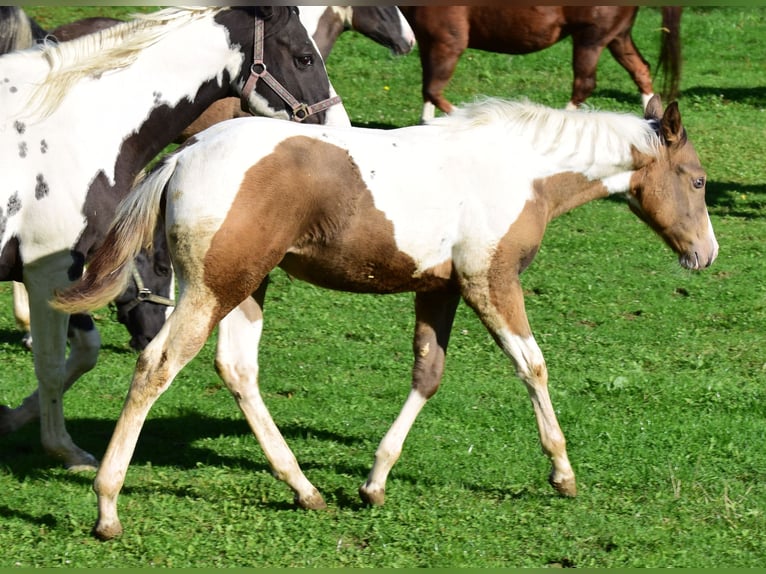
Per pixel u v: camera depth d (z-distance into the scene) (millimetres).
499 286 6344
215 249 5707
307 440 7766
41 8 20703
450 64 15945
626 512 6660
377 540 6180
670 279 11828
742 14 24172
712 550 6195
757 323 10688
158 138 7105
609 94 18938
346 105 17797
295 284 11461
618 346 10039
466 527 6379
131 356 9617
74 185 6598
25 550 5895
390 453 6551
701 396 8781
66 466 7066
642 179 6973
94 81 6789
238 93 7441
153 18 7105
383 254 6141
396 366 9438
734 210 14211
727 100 19094
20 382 8727
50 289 6645
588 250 12688
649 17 23125
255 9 7320
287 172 5809
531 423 8172
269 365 9375
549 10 15516
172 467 7176
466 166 6301
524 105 6617
